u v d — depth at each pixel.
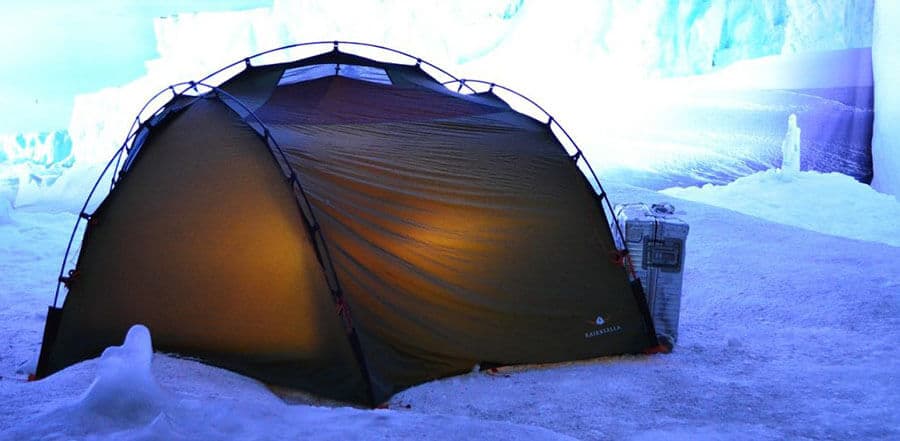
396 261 4.80
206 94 5.33
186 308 4.70
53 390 3.69
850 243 9.16
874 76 13.37
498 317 4.97
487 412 4.20
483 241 5.05
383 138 5.18
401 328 4.70
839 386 4.55
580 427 3.93
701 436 3.66
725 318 6.35
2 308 6.86
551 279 5.17
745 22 13.84
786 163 13.58
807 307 6.55
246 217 4.73
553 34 15.41
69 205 12.74
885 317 6.17
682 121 14.08
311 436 3.14
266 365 4.57
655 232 5.40
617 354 5.30
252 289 4.64
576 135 14.49
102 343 4.77
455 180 5.14
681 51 14.30
